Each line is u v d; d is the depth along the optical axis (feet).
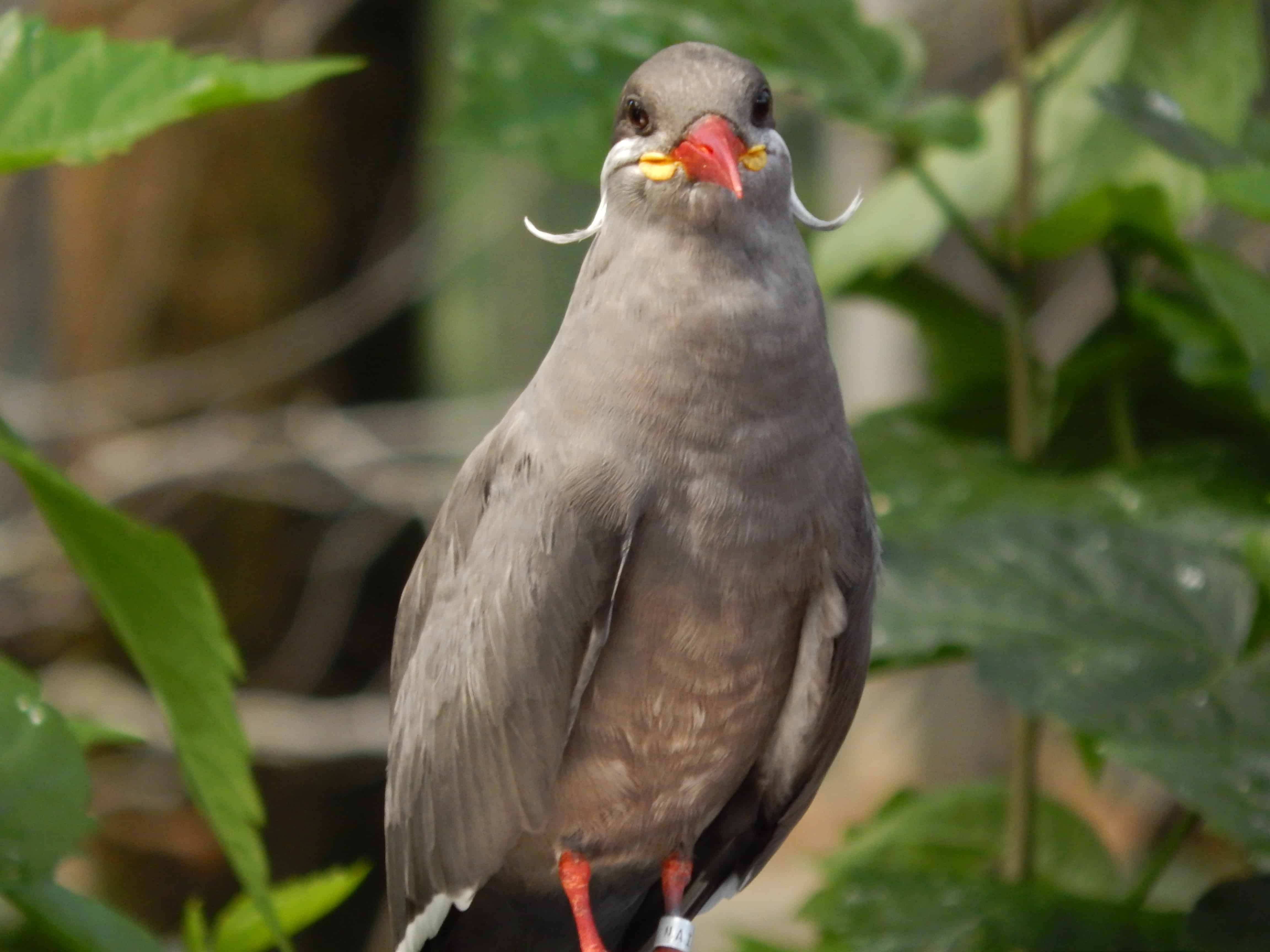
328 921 15.48
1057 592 12.76
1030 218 13.08
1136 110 12.84
